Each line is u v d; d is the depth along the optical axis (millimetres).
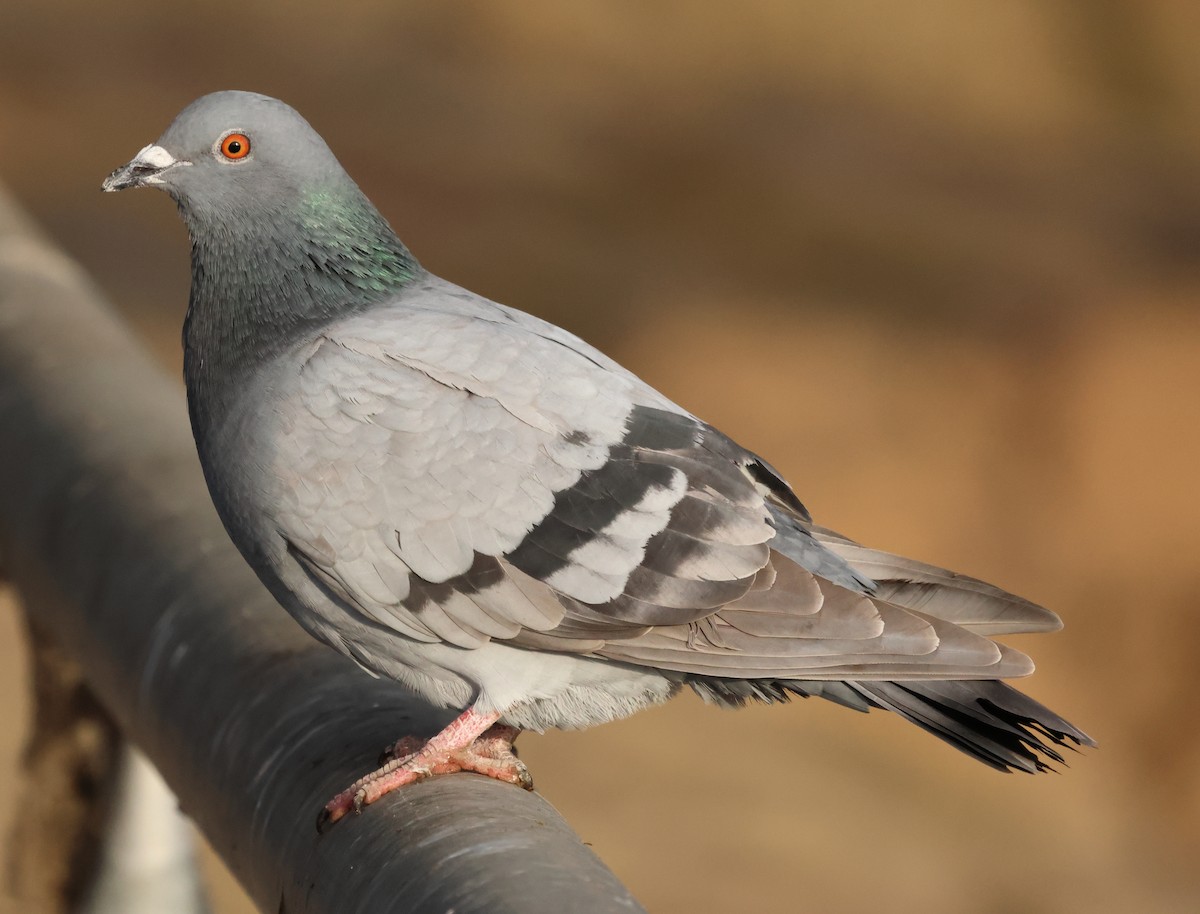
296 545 5379
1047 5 40969
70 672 7172
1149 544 24531
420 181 32938
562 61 39375
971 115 38906
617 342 27438
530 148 35156
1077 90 39719
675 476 5473
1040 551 24578
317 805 4473
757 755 14141
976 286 30844
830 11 40750
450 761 5031
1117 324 28422
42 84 34031
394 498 5336
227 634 5156
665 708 14633
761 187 34438
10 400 6820
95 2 38500
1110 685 23312
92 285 8312
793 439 24719
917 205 34406
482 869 3820
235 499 5480
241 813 4777
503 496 5352
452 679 5582
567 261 30344
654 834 12352
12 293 7656
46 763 7277
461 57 39031
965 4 40719
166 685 5234
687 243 31797
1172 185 36438
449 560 5336
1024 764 5219
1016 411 26484
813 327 28469
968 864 13836
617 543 5352
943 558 23672
